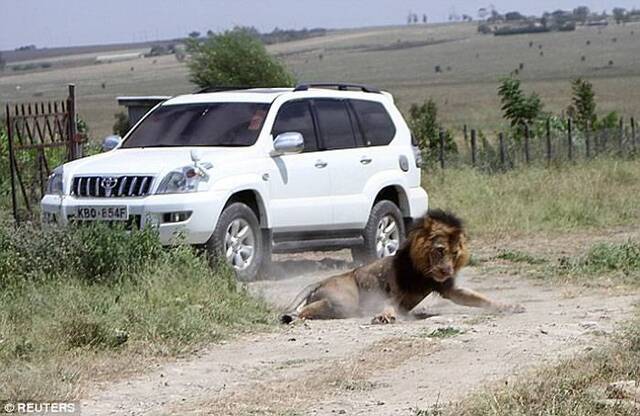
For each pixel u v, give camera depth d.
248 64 63.53
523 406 12.75
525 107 56.88
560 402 12.83
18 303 17.91
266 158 24.02
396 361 15.69
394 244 26.77
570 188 38.09
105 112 121.94
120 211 22.28
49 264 19.89
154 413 13.41
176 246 21.66
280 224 24.16
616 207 35.34
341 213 25.36
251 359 16.12
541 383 13.59
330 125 25.64
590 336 16.73
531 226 32.34
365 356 16.03
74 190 22.84
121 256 20.16
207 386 14.67
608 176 41.69
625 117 106.38
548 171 42.62
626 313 18.91
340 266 26.64
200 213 22.28
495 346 16.36
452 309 20.61
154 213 22.12
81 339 16.47
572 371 14.26
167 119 25.19
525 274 24.69
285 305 20.39
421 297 19.62
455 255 19.25
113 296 18.59
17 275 19.42
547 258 27.11
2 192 32.03
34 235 20.38
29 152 33.16
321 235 25.20
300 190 24.56
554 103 130.12
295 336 17.69
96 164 23.14
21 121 30.77
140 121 25.52
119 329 16.94
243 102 25.00
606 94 150.38
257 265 23.58
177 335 17.14
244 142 24.16
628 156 48.88
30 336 16.42
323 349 16.66
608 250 25.39
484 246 29.66
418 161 27.66
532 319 18.72
